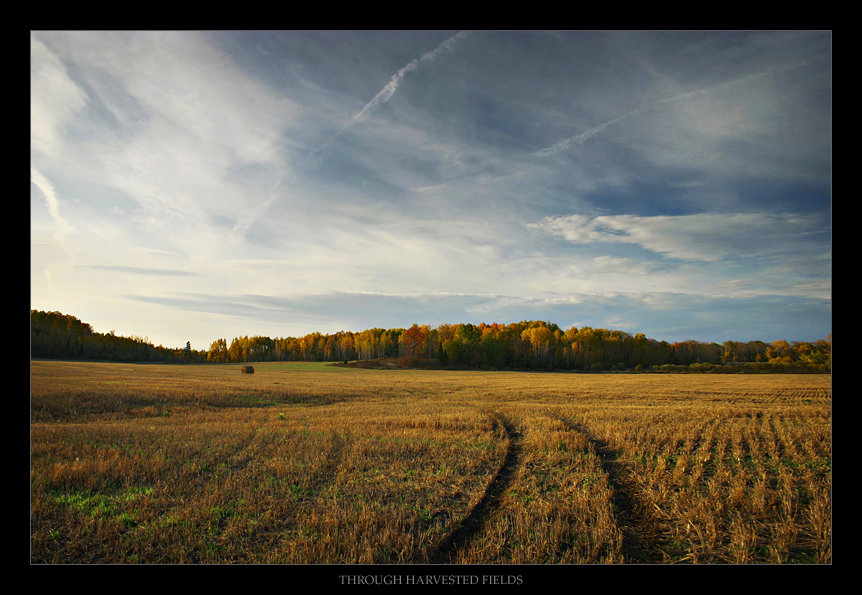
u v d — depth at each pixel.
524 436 17.25
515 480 11.29
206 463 12.01
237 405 29.11
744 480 10.53
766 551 7.27
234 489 9.95
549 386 45.94
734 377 62.28
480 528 8.45
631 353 99.44
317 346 134.25
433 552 7.27
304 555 6.88
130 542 7.28
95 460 11.80
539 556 7.07
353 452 13.63
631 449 13.91
